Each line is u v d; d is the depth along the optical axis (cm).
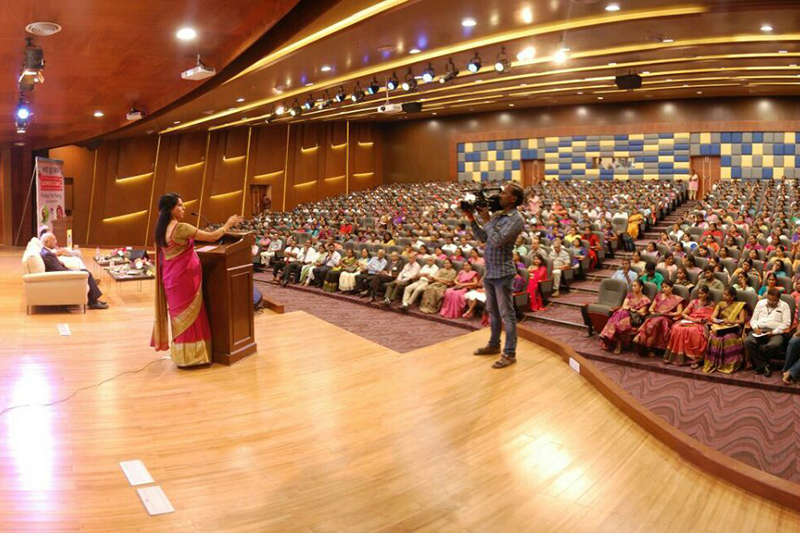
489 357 532
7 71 865
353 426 385
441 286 998
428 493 304
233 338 518
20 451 347
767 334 677
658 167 2352
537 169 2595
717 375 686
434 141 2834
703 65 1455
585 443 366
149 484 309
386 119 2817
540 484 316
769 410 590
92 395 441
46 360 534
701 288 759
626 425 393
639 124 2366
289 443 360
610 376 716
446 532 271
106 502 291
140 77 973
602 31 1043
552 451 354
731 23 995
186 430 378
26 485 307
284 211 2505
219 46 809
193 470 325
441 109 2486
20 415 402
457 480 318
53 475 318
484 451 352
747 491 316
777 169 2205
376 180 2992
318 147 2744
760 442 515
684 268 855
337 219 1941
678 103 2302
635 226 1494
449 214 1712
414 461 338
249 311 545
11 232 1959
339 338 609
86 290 768
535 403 425
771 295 690
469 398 434
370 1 768
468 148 2739
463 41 1102
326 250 1312
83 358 540
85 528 269
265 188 2559
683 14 930
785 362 662
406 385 461
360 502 295
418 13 891
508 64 1124
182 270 492
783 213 1390
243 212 2478
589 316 852
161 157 2192
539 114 2545
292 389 454
